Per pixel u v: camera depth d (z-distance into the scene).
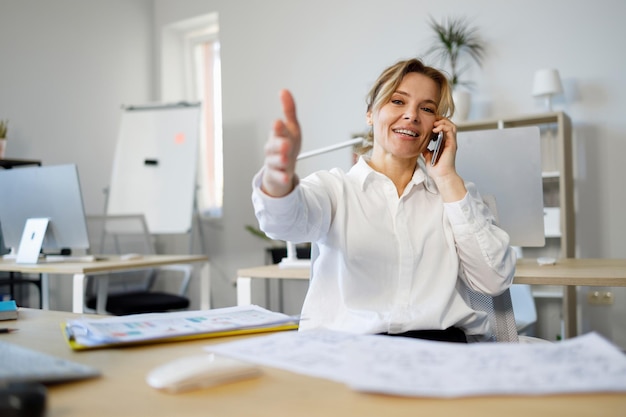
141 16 5.02
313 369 0.64
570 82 3.53
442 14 3.90
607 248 3.44
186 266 3.60
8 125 3.99
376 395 0.56
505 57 3.71
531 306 2.87
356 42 4.22
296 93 4.46
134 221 4.30
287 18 4.51
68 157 4.38
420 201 1.38
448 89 1.44
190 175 4.26
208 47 5.11
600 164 3.46
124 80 4.84
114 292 4.35
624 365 0.59
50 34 4.27
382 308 1.27
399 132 1.36
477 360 0.63
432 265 1.30
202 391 0.59
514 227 1.92
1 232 3.43
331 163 4.28
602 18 3.45
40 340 0.87
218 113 5.00
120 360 0.73
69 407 0.55
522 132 1.89
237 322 0.92
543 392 0.54
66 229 2.72
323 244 1.32
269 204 1.03
